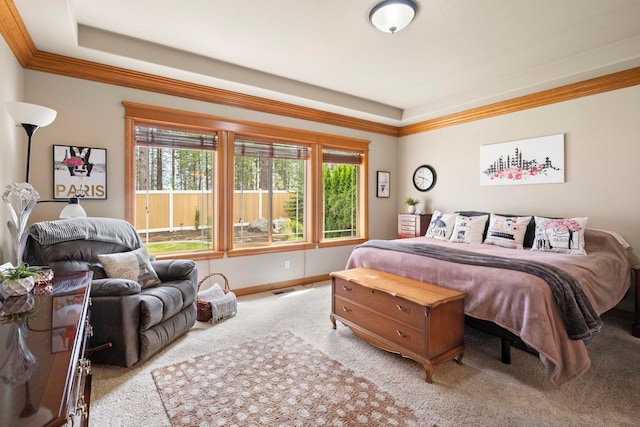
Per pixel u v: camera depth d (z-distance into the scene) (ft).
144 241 11.14
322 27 8.59
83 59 9.35
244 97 12.41
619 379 6.93
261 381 6.74
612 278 8.87
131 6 7.66
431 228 14.34
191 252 11.80
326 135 15.05
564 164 11.87
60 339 3.19
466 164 14.92
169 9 7.79
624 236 10.61
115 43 9.02
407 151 17.57
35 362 2.67
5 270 5.09
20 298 4.64
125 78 10.19
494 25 8.46
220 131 12.28
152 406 5.90
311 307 11.45
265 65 11.06
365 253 10.57
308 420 5.55
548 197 12.30
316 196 14.93
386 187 17.54
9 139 7.55
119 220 9.42
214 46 9.73
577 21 8.30
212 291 11.03
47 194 9.23
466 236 12.87
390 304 7.68
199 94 11.58
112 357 7.06
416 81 12.53
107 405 5.90
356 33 8.89
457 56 10.33
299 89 12.64
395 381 6.81
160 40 9.37
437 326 6.95
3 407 2.00
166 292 8.13
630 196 10.50
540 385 6.69
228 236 12.57
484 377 6.99
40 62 8.95
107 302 6.98
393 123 16.90
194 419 5.55
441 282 8.22
